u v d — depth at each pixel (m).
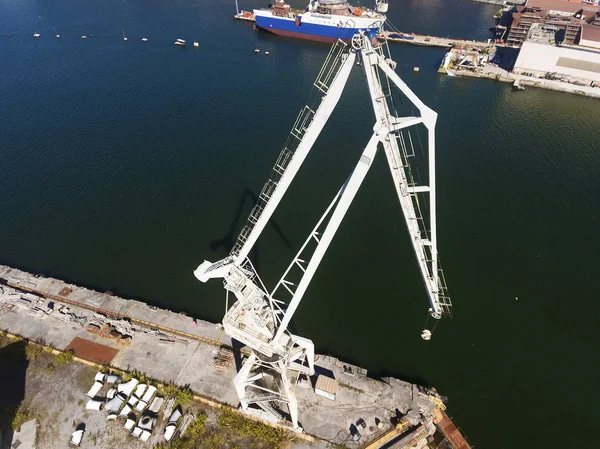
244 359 40.03
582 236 57.28
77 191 63.00
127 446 33.97
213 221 58.22
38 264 51.31
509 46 121.19
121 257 52.62
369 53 29.81
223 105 88.06
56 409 36.25
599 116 86.62
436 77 103.25
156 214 59.28
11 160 69.00
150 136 76.62
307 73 103.62
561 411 38.31
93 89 93.31
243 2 160.38
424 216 60.16
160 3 158.88
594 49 95.56
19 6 152.88
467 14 151.62
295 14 130.50
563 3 127.75
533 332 44.97
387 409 36.59
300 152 28.92
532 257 54.00
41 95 90.06
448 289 49.66
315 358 40.56
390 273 51.72
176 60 110.06
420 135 78.75
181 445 33.88
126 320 43.09
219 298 47.56
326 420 35.69
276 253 53.28
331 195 63.56
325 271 51.62
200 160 70.50
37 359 40.00
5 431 34.91
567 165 71.25
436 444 36.31
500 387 40.06
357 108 87.00
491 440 36.25
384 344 43.62
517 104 91.12
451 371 41.28
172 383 37.88
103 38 123.88
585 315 46.75
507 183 67.12
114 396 36.91
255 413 35.19
